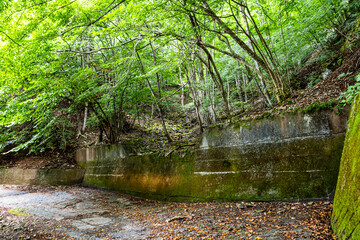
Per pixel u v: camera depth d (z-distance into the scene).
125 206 7.46
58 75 8.32
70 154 13.31
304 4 8.33
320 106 5.83
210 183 7.17
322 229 3.57
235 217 5.03
